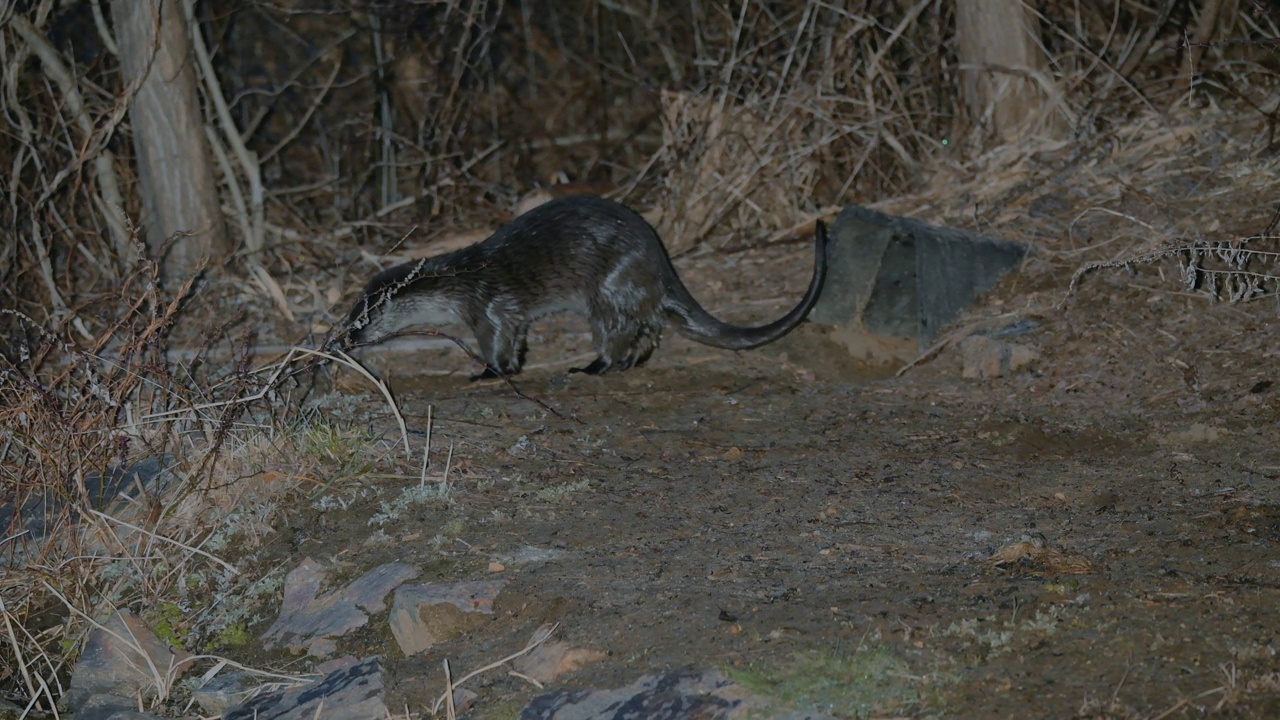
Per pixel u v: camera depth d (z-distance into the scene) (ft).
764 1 48.96
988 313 30.37
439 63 53.57
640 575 18.02
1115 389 25.88
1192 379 25.46
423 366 31.53
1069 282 30.53
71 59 42.57
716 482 22.07
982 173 39.70
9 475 23.34
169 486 23.22
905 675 14.23
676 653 15.46
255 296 37.76
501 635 17.12
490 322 30.04
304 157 59.06
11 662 19.88
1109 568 16.92
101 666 18.69
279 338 34.63
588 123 59.67
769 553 18.58
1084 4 46.70
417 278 29.66
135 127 38.99
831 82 43.98
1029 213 35.22
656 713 14.24
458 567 18.95
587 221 29.99
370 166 52.34
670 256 40.68
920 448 23.63
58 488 22.41
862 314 31.91
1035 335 28.63
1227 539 17.61
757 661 14.89
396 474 22.72
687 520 20.24
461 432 25.03
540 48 63.21
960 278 30.99
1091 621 15.08
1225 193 32.55
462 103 52.37
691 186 42.65
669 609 16.67
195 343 33.58
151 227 39.29
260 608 19.88
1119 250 31.32
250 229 42.68
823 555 18.34
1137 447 22.88
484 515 20.85
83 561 21.65
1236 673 13.50
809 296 29.17
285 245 44.01
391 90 56.70
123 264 40.22
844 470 22.43
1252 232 30.01
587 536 19.75
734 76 46.55
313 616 18.99
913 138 44.96
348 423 25.35
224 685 17.80
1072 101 40.68
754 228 42.55
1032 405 25.82
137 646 18.61
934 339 30.07
